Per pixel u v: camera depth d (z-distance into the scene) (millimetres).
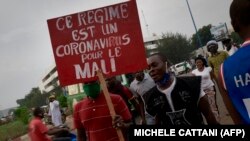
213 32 47688
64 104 29453
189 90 4109
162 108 4195
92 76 5168
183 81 4156
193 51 85062
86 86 5168
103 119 5152
